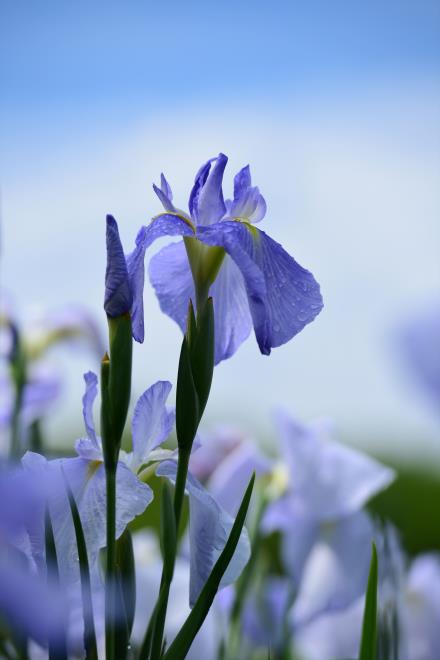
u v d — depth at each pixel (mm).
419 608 1859
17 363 1910
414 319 818
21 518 956
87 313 2434
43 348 2375
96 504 1247
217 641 1704
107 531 1200
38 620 946
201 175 1294
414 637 1858
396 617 1472
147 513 2811
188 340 1226
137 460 1290
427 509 3152
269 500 1710
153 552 1896
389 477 1757
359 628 1829
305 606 1748
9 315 1959
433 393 812
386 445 4348
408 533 3111
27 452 1255
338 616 1831
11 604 947
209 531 1242
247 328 1318
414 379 817
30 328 2381
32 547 1201
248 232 1268
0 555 964
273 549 2330
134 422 1284
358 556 1753
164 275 1343
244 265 1229
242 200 1304
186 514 2463
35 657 1496
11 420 1943
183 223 1272
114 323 1201
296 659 1988
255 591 1779
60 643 1168
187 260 1340
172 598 1668
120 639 1215
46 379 2262
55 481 980
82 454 1260
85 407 1267
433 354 807
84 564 1187
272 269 1260
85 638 1196
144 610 1654
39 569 1200
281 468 1784
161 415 1293
